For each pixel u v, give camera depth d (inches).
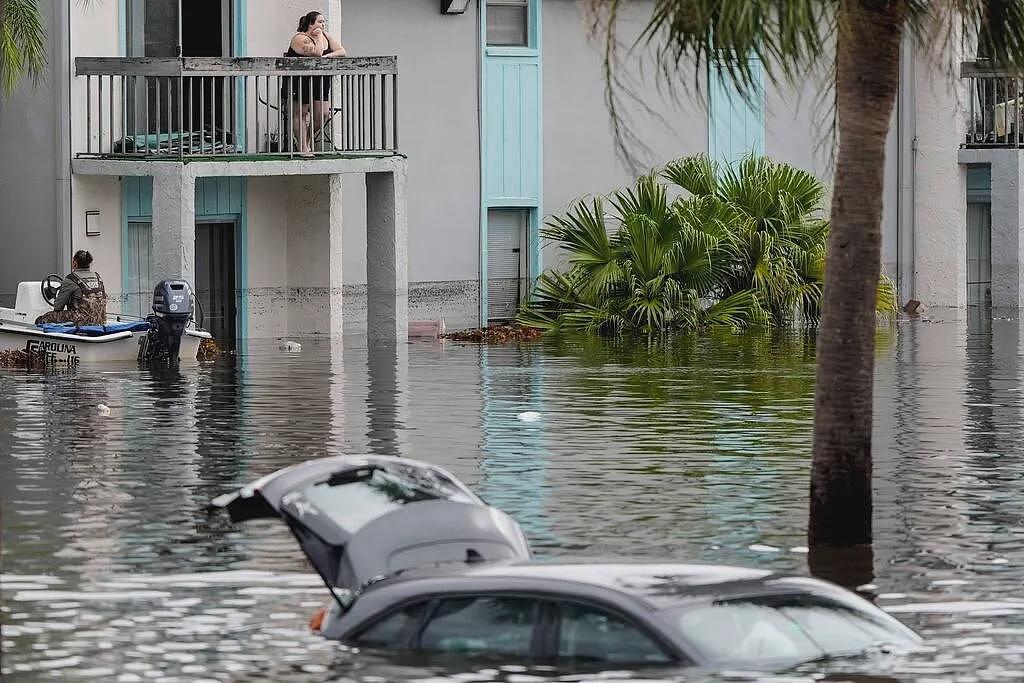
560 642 639.1
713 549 1012.5
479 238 2444.6
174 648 765.3
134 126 2021.4
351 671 658.8
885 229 2709.2
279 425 1489.9
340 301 2249.0
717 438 1422.2
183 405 1609.3
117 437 1417.3
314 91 2169.0
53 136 2030.0
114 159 2022.6
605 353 2085.4
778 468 1280.8
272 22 2214.6
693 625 631.2
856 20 976.9
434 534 700.7
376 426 1489.9
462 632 655.1
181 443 1390.3
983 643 752.3
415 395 1692.9
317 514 705.6
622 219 2460.6
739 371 1889.8
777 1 890.7
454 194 2421.3
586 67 2522.1
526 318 2427.4
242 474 1255.5
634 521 1092.5
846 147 1002.7
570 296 2418.8
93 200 2068.2
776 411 1577.3
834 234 1011.9
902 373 1893.5
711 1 911.7
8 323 1923.0
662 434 1444.4
